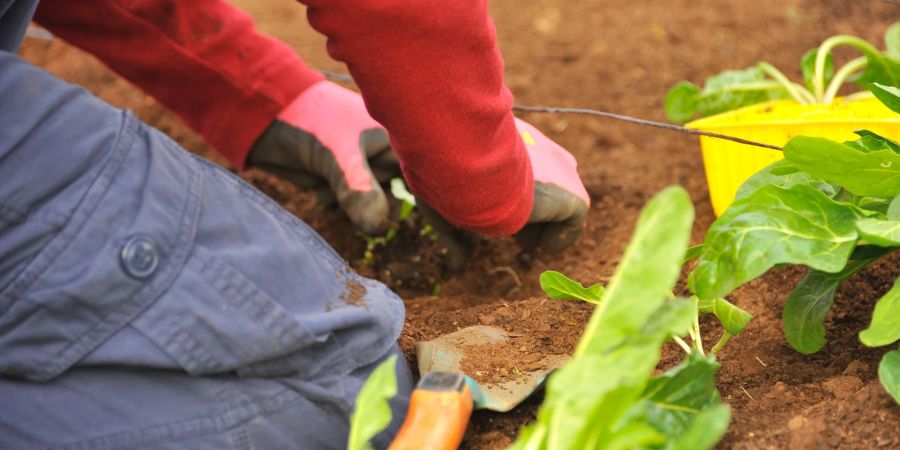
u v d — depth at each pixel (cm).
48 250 133
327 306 141
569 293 148
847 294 154
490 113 143
